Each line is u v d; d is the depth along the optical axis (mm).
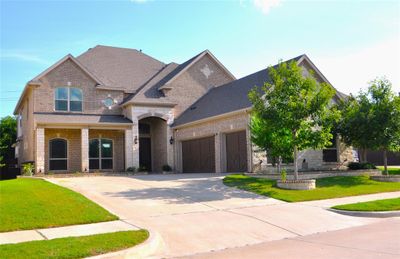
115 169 29938
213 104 28547
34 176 24891
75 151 28547
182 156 30688
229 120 24844
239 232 10055
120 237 8898
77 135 28719
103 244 8266
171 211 12492
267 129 18734
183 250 8531
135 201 14133
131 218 11453
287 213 12367
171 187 17734
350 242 8773
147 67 35750
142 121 33188
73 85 28984
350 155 26609
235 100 25969
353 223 11273
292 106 17188
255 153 22750
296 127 17719
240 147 24328
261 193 16109
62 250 7750
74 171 28312
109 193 15922
